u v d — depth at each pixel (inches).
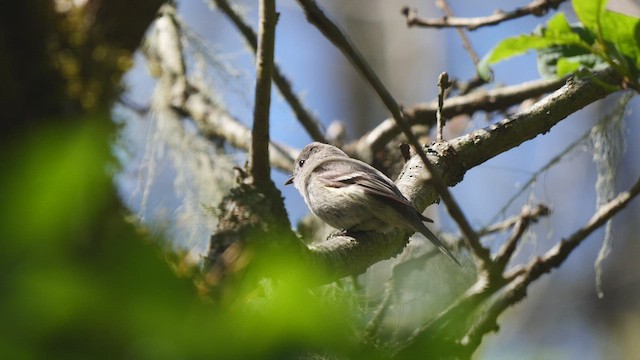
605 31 304.0
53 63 154.7
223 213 227.0
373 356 122.3
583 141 480.1
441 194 219.0
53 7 159.6
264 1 233.0
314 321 110.3
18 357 95.1
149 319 101.0
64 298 96.5
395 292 313.6
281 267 135.4
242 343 106.1
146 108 582.9
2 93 145.2
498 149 345.4
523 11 434.6
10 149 105.0
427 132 557.0
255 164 234.5
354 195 416.5
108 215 117.2
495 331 303.1
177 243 128.3
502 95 538.9
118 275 100.7
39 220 95.4
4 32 150.5
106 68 163.0
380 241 320.5
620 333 796.6
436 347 139.0
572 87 343.3
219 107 610.2
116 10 169.0
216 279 139.9
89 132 111.8
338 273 292.0
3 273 94.7
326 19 215.8
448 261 395.2
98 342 99.0
